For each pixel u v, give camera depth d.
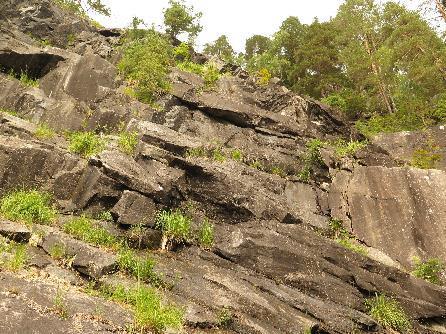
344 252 11.58
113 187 11.09
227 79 22.02
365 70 32.34
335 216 15.12
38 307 6.20
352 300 10.57
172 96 18.39
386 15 34.34
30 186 11.40
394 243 14.02
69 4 29.62
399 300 10.99
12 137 12.41
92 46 23.39
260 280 10.04
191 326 7.45
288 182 16.08
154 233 10.58
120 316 6.74
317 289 10.53
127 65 20.11
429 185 14.90
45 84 18.09
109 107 16.55
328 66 36.56
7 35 21.22
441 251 13.48
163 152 12.45
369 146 19.48
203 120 18.02
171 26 28.58
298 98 21.33
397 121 26.44
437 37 29.30
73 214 10.85
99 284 7.86
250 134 18.02
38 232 9.06
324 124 21.23
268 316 8.62
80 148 12.95
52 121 15.57
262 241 10.99
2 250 7.91
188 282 8.98
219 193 12.41
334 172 17.02
